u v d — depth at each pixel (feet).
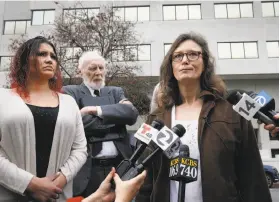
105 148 8.67
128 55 49.47
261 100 4.98
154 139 4.52
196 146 5.48
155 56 65.57
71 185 6.84
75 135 7.29
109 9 58.59
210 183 5.06
